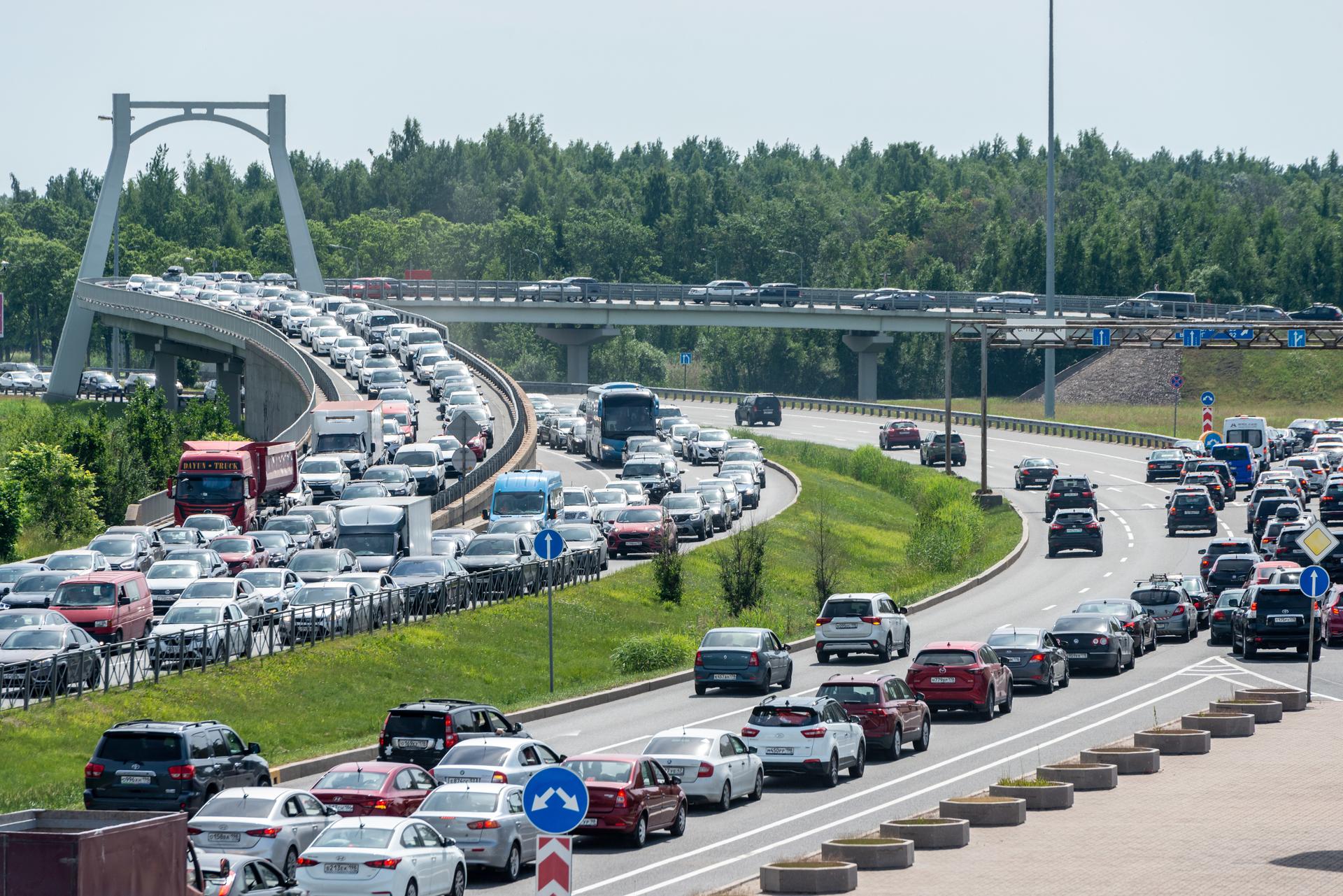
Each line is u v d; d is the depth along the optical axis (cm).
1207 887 8444
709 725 15325
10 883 5778
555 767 6469
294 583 19862
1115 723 15100
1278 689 16688
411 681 17675
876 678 13962
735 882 9425
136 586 18150
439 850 9212
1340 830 10038
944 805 10662
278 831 9275
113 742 10875
